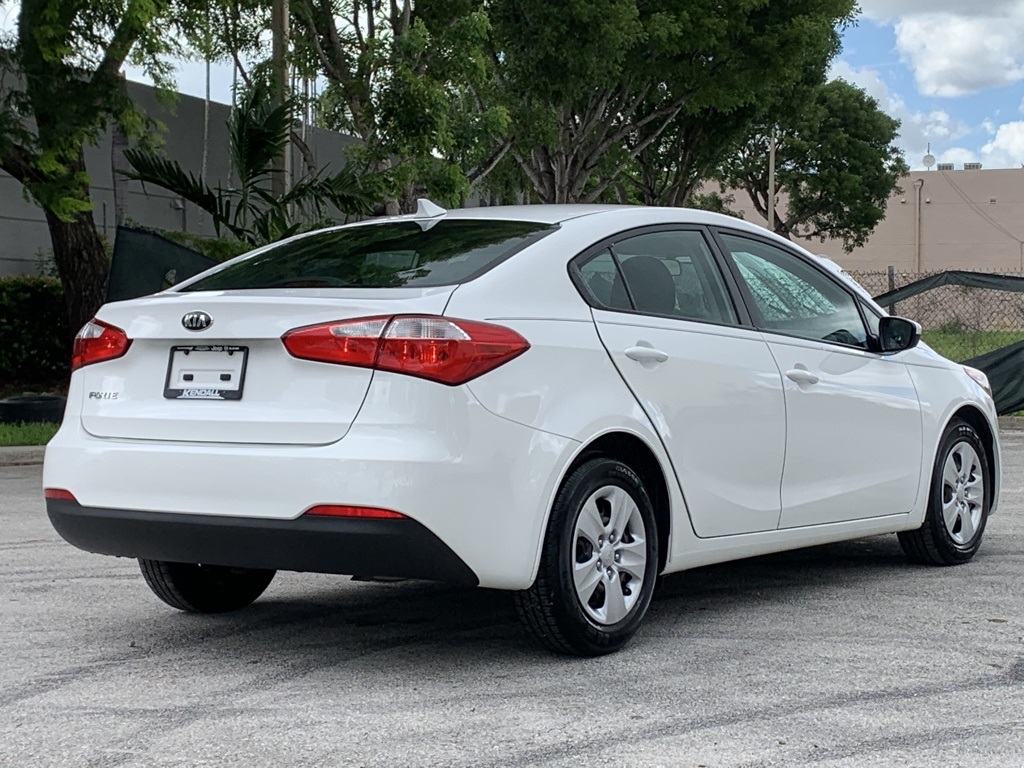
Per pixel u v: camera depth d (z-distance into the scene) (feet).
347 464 13.97
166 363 15.55
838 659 15.64
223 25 64.75
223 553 14.79
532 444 14.75
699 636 16.97
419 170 60.70
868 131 190.29
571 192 94.22
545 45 75.10
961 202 256.73
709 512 17.21
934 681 14.60
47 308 64.80
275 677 15.06
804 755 11.94
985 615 18.16
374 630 17.52
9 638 17.17
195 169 81.87
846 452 19.63
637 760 11.80
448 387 14.20
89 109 48.01
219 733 12.80
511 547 14.55
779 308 19.22
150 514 15.03
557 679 14.79
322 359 14.39
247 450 14.53
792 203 195.62
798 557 23.30
